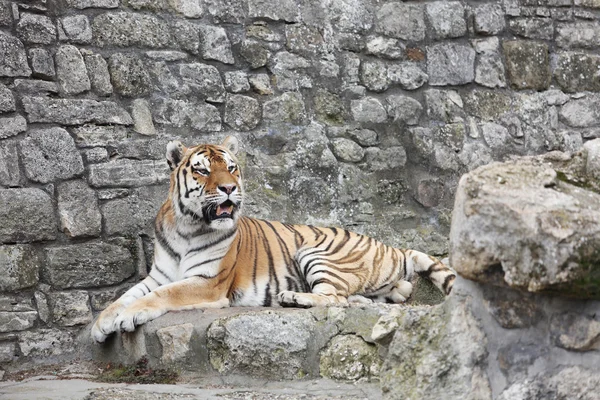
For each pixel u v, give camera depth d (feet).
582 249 14.01
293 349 19.84
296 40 29.78
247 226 25.54
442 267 26.48
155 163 26.58
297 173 29.17
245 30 29.01
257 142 28.73
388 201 30.55
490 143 32.45
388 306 20.38
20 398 18.42
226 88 28.43
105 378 21.35
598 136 34.47
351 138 30.25
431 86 31.89
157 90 27.12
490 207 14.66
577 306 14.87
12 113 24.49
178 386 19.89
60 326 24.38
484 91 32.71
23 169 24.40
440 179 31.45
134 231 25.93
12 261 23.76
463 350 15.29
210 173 23.27
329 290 24.36
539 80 33.68
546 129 33.55
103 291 25.25
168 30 27.58
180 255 23.94
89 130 25.62
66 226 24.77
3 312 23.53
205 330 20.80
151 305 22.07
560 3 34.40
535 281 14.16
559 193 14.76
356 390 18.61
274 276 25.09
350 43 30.68
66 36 25.73
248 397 18.35
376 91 30.94
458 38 32.55
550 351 14.98
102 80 26.13
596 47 34.91
